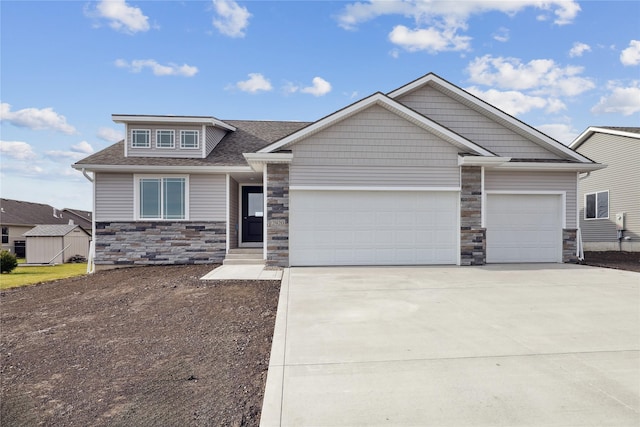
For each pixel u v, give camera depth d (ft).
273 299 23.80
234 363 14.42
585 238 64.54
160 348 16.14
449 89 40.19
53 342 17.26
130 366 14.37
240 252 41.55
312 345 15.38
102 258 41.09
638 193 55.36
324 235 35.50
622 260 45.21
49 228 65.41
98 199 41.14
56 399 11.91
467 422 9.89
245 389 12.32
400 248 36.06
